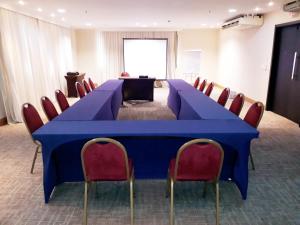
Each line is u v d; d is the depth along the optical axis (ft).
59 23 26.04
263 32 21.29
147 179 9.16
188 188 8.92
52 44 24.34
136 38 33.37
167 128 7.91
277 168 10.39
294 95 17.28
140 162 8.84
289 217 7.39
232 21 23.50
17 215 7.47
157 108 21.36
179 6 17.33
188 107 11.94
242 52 25.79
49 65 23.45
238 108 11.82
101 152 6.38
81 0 15.06
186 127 8.03
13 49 17.10
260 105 9.60
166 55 34.01
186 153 6.34
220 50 32.89
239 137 7.52
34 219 7.29
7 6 16.33
